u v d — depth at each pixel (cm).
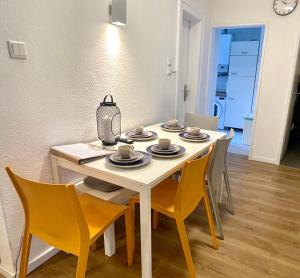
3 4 125
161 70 274
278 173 329
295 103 416
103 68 195
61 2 154
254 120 369
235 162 371
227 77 563
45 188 105
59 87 163
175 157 161
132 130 228
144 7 228
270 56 344
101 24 185
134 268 168
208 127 274
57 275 161
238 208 243
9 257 153
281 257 179
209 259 176
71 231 115
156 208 153
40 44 146
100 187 168
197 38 358
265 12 339
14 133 141
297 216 230
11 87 135
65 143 175
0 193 140
